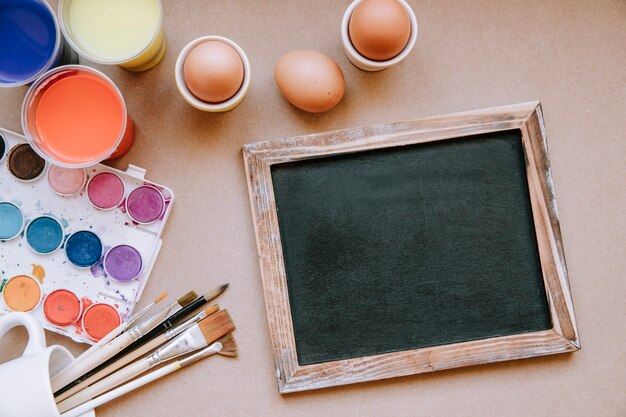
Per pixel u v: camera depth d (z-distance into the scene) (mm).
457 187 856
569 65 879
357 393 870
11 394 748
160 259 872
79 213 867
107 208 860
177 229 874
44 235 861
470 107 876
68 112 821
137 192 863
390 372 850
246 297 872
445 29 879
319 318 856
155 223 867
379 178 854
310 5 876
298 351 855
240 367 870
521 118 842
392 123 844
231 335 870
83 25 811
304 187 854
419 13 879
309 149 845
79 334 859
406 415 867
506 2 878
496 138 851
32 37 812
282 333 846
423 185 854
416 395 870
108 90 822
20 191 866
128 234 868
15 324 786
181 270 874
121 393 841
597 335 873
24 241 866
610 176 879
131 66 844
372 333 855
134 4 815
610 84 879
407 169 854
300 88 793
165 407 869
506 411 869
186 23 877
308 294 856
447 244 857
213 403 869
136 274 856
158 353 846
